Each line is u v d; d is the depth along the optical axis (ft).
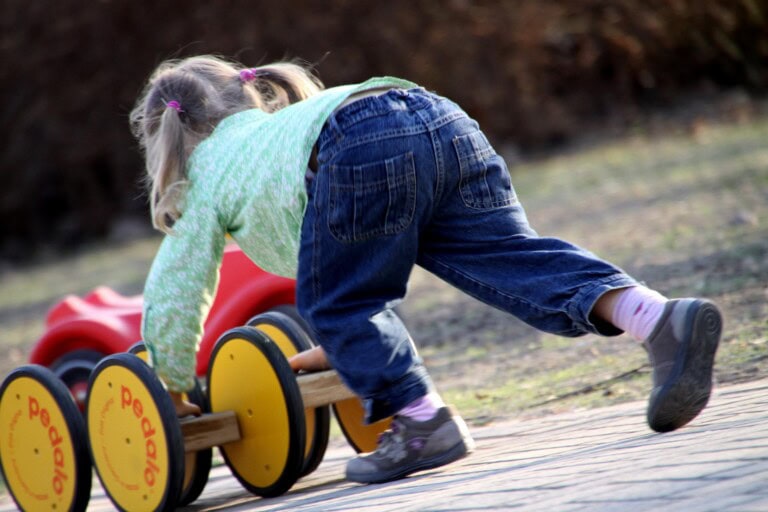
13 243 223.30
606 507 24.88
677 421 31.83
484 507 27.32
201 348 57.06
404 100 33.81
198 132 37.22
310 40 212.64
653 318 31.42
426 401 35.47
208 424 38.45
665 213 105.81
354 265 33.60
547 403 48.14
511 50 224.94
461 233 34.14
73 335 58.54
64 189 224.74
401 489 33.04
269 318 42.91
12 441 39.91
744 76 233.76
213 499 42.34
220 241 36.29
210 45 209.36
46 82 215.72
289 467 37.96
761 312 54.75
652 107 231.71
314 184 33.58
